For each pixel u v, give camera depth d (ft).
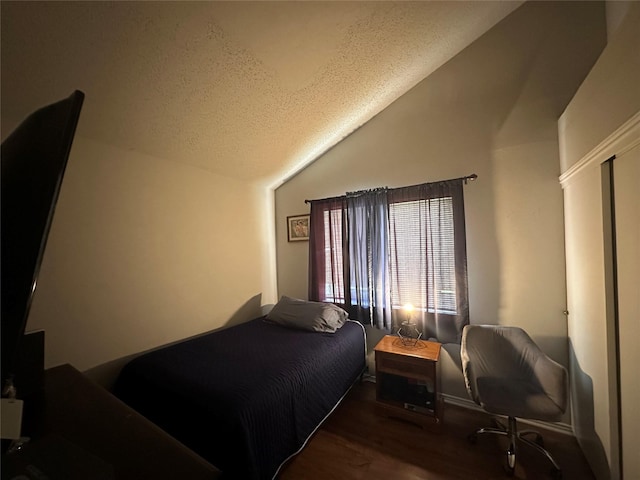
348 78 6.57
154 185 6.98
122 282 6.27
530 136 6.60
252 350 6.44
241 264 9.53
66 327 5.39
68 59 4.05
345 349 7.18
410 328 7.80
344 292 9.11
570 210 5.79
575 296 5.64
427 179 8.00
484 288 7.08
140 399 5.16
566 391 5.00
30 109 4.66
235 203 9.37
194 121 6.21
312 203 9.86
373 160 8.93
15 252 1.12
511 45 6.84
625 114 3.64
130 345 6.36
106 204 6.03
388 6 5.07
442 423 6.53
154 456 1.96
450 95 7.64
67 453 1.92
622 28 3.69
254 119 6.81
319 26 4.93
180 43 4.37
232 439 3.92
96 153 5.87
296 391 5.17
